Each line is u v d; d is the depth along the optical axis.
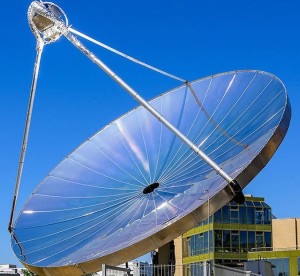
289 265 82.00
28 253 34.09
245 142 32.25
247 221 89.06
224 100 38.28
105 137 42.03
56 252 33.16
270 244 89.75
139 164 39.47
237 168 29.05
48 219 37.12
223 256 85.56
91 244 32.31
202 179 32.66
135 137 41.44
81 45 34.78
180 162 37.56
